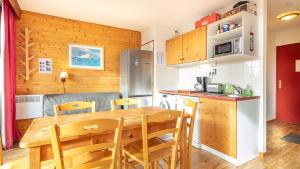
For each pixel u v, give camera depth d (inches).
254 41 100.4
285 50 168.9
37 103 126.5
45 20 133.6
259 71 101.2
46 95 124.0
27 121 126.3
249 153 94.3
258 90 101.7
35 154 42.2
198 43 124.6
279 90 174.2
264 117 98.8
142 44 176.4
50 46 135.8
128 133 56.0
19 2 113.3
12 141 110.3
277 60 175.0
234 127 88.4
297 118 161.6
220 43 114.1
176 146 59.0
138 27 165.0
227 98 91.3
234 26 103.0
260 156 98.3
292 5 114.9
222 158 96.0
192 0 109.7
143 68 152.6
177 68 169.6
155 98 155.9
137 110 79.6
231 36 113.4
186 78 161.0
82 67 148.3
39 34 131.7
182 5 116.8
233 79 117.9
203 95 106.2
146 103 153.8
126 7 120.2
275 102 176.6
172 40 151.6
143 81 152.6
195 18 140.8
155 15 135.0
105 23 154.6
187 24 155.4
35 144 41.1
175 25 159.3
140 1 111.1
